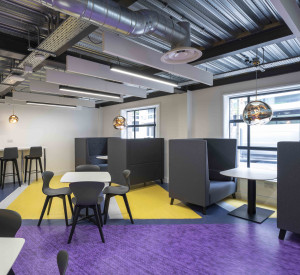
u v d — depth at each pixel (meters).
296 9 2.16
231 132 5.50
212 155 5.28
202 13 2.53
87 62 3.59
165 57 2.33
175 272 2.33
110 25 1.86
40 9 2.35
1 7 2.27
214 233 3.25
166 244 2.92
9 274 1.76
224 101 5.37
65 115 8.52
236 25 2.79
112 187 3.91
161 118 6.81
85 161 7.66
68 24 2.11
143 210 4.23
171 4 2.37
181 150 4.32
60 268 1.23
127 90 5.54
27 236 3.13
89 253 2.69
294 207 2.90
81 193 2.87
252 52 3.70
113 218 3.84
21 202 4.68
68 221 3.67
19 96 5.83
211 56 3.37
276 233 3.24
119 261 2.53
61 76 4.17
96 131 9.47
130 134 8.38
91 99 8.21
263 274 2.30
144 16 2.01
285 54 3.78
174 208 4.34
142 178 6.04
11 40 2.88
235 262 2.51
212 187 4.20
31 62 3.18
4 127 7.07
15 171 6.92
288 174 2.94
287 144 2.94
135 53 2.94
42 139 7.90
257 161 6.76
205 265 2.46
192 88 6.02
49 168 8.06
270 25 2.78
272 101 5.26
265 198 4.60
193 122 6.06
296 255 2.65
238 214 3.94
